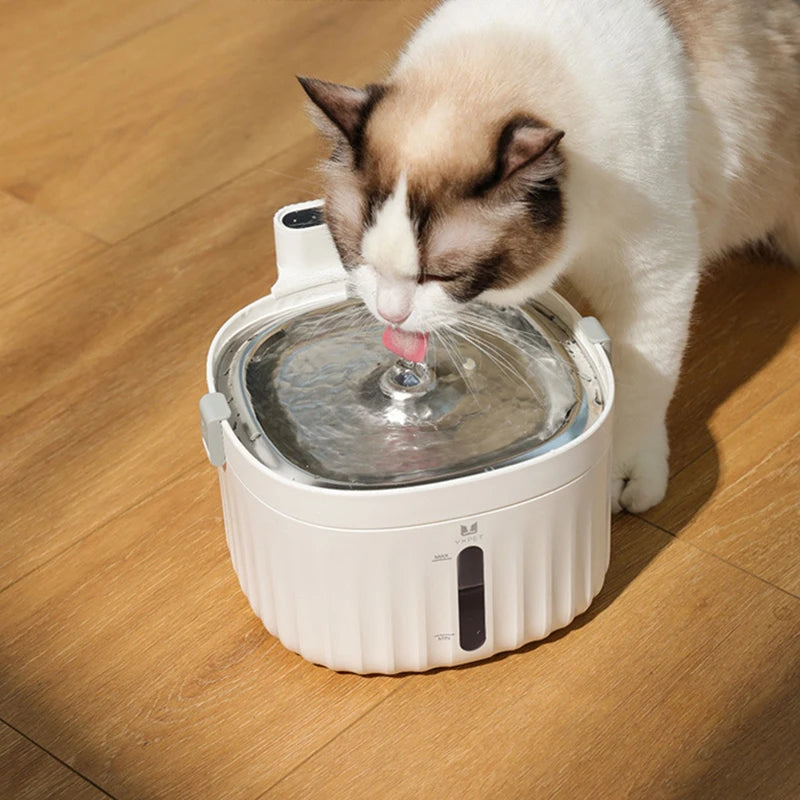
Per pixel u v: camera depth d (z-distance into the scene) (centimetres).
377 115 107
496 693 111
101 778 108
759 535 118
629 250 113
